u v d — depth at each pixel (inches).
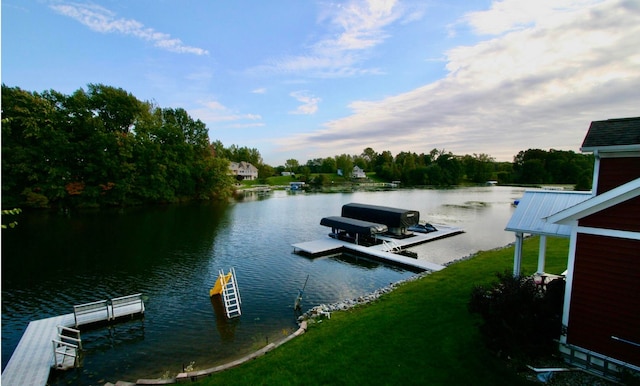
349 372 367.9
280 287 781.9
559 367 338.0
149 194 2314.2
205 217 1828.2
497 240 1269.7
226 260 1003.9
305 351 428.8
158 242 1216.8
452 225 1577.3
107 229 1443.2
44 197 1854.1
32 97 1836.9
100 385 421.7
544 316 358.9
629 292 312.8
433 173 5167.3
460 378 339.0
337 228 1251.2
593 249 334.6
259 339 539.2
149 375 442.6
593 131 374.6
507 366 349.7
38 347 491.2
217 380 384.8
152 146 2373.3
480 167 5516.7
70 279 822.5
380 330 465.4
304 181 5206.7
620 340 316.5
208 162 2859.3
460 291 593.9
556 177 4790.8
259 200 2790.4
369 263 982.4
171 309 655.8
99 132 2050.9
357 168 6289.4
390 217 1299.2
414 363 374.0
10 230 1382.9
